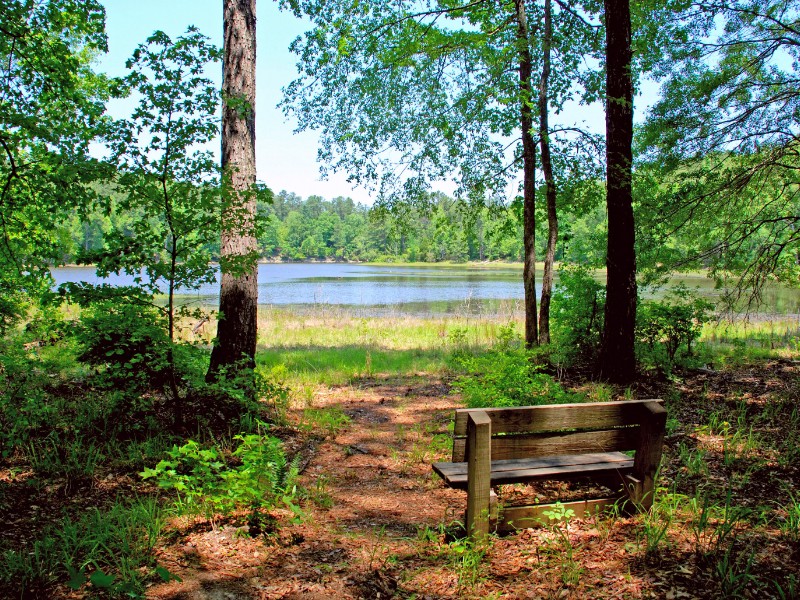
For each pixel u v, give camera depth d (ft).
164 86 16.26
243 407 19.34
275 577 9.62
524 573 9.42
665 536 10.24
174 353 16.90
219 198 17.92
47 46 20.74
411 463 16.52
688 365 28.37
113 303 16.96
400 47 32.53
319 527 11.93
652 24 30.60
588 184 31.55
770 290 91.25
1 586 8.88
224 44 21.85
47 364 17.19
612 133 25.61
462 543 10.41
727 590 8.40
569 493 13.23
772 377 25.95
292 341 45.68
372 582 9.47
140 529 11.05
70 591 8.87
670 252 33.53
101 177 16.69
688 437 17.12
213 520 11.74
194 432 17.60
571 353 29.86
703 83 30.42
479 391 18.54
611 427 11.39
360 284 138.72
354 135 35.70
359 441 18.95
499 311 66.80
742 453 15.31
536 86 30.99
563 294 30.99
